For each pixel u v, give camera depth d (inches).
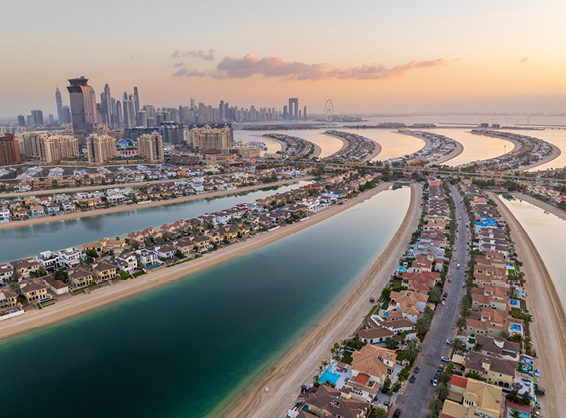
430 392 5068.9
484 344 5826.8
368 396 4896.7
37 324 6924.2
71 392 5305.1
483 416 4365.2
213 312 7367.1
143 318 7160.4
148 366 5831.7
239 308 7509.8
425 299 7126.0
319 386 5191.9
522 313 7037.4
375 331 6259.8
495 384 5182.1
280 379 5492.1
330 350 6092.5
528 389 5078.7
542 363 5693.9
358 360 5418.3
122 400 5147.6
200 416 4859.7
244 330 6752.0
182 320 7091.5
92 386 5418.3
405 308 6791.3
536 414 4672.7
